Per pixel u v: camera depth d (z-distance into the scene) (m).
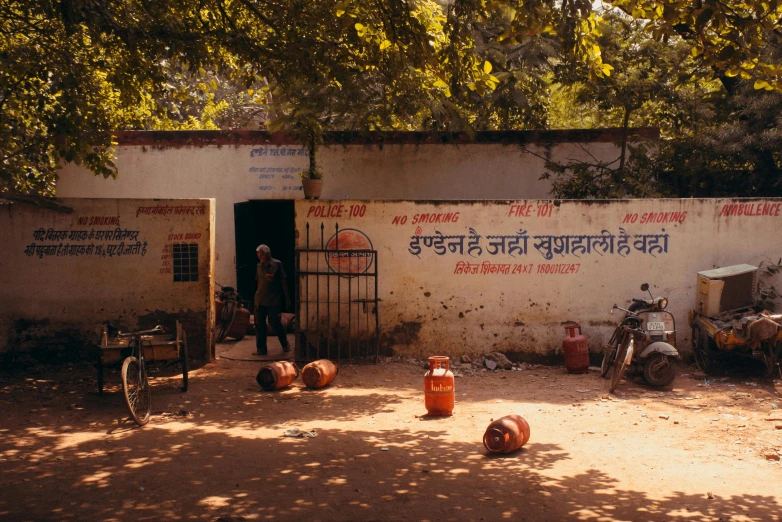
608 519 5.17
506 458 6.65
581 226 11.34
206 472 6.18
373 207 11.36
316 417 8.26
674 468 6.32
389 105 12.28
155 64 10.37
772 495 5.64
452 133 15.27
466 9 7.59
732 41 6.98
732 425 7.68
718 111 17.00
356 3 8.41
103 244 11.16
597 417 8.19
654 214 11.30
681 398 9.06
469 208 11.35
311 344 11.41
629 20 14.38
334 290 11.38
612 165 15.30
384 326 11.42
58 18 9.68
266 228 15.29
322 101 12.97
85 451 6.78
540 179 15.05
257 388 9.73
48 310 11.12
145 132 15.34
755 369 10.38
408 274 11.41
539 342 11.40
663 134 16.55
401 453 6.80
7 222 11.06
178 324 9.34
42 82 11.22
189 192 15.43
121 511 5.28
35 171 14.38
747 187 15.56
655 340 9.71
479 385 10.05
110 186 15.34
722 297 10.31
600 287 11.36
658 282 11.34
